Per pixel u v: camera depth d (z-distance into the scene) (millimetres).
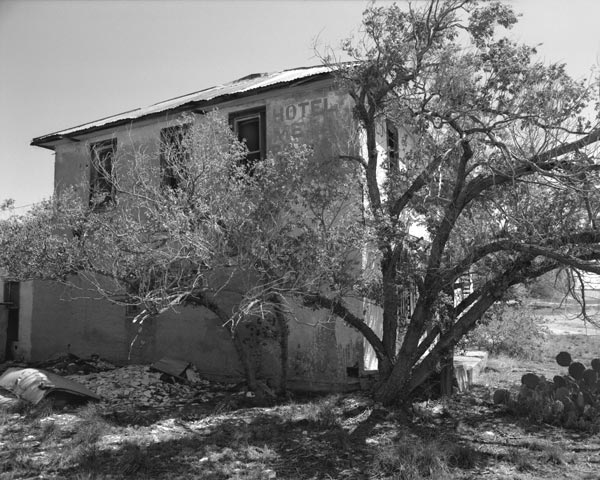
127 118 11109
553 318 20234
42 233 8570
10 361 12984
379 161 9578
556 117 6000
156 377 9805
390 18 6879
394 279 7422
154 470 5422
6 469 5484
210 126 7559
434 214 7234
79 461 5625
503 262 6988
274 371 9391
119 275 7871
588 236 5965
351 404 7809
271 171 7004
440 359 7418
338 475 5324
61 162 12797
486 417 7480
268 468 5480
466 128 7105
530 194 6492
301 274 6652
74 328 12289
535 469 5535
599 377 7605
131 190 8984
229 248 6949
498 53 6254
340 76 7566
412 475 5191
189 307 10516
